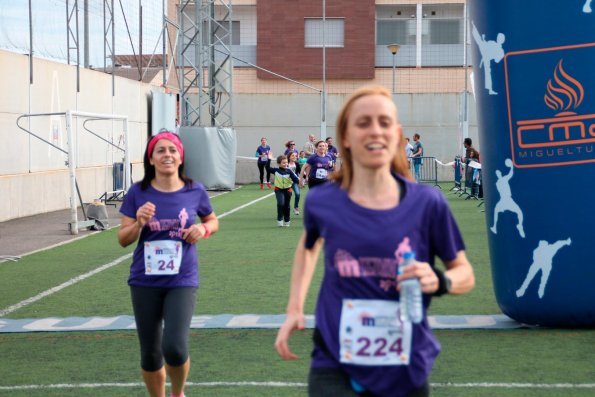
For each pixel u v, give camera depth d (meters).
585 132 8.38
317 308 3.96
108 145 29.58
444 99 39.91
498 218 8.95
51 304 11.12
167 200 6.39
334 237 3.86
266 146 35.88
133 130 32.50
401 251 3.81
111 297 11.54
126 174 24.33
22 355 8.45
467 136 36.56
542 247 8.70
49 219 22.45
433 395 6.87
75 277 13.33
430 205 3.88
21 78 22.56
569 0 8.33
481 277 12.77
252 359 8.10
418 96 39.94
